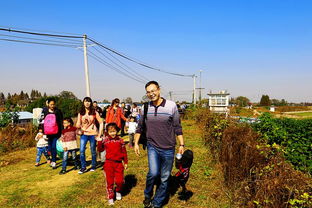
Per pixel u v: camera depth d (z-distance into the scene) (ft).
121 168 14.83
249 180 13.35
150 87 12.39
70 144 20.71
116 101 28.19
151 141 12.90
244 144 15.85
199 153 25.44
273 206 11.00
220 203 14.01
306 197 9.88
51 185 17.88
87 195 15.83
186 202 14.33
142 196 15.37
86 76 45.91
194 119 67.51
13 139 32.81
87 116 20.12
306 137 24.48
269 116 23.90
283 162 12.34
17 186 17.87
